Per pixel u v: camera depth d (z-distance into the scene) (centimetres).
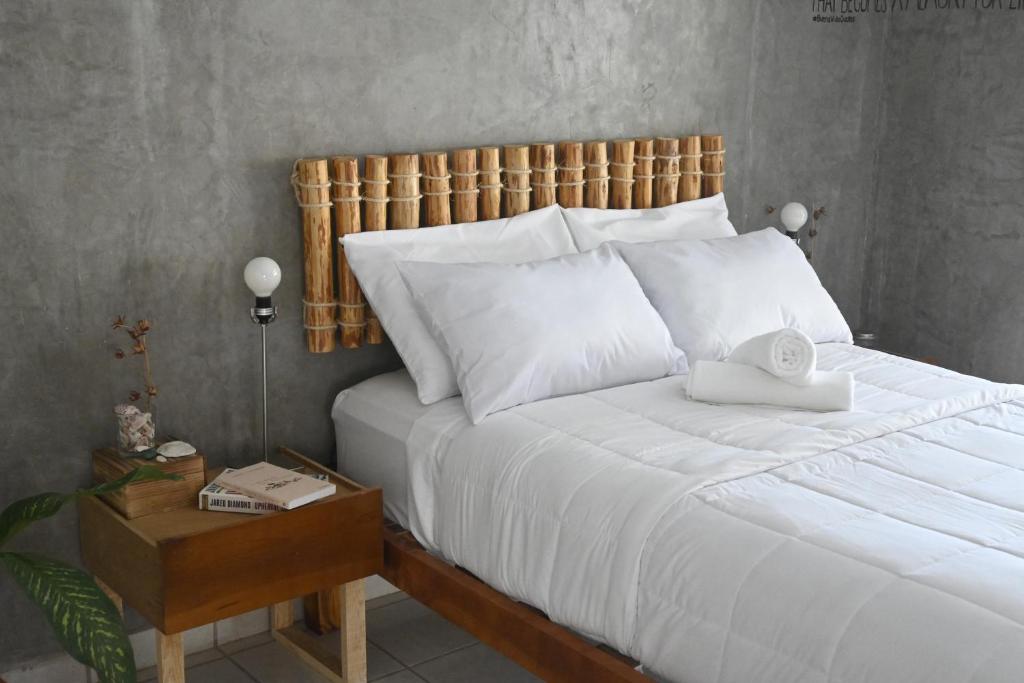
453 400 281
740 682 187
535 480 237
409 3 308
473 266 290
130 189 268
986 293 428
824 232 448
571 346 281
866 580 180
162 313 279
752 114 408
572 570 222
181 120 273
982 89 418
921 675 164
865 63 444
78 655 214
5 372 257
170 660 240
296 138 294
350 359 317
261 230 293
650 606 205
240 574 240
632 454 237
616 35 359
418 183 312
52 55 251
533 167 340
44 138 253
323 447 316
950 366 444
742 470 226
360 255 296
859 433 251
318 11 291
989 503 214
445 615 255
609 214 353
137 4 261
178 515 247
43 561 223
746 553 194
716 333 315
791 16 411
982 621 166
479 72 327
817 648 177
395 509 282
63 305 263
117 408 257
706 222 370
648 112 374
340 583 260
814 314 340
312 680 283
